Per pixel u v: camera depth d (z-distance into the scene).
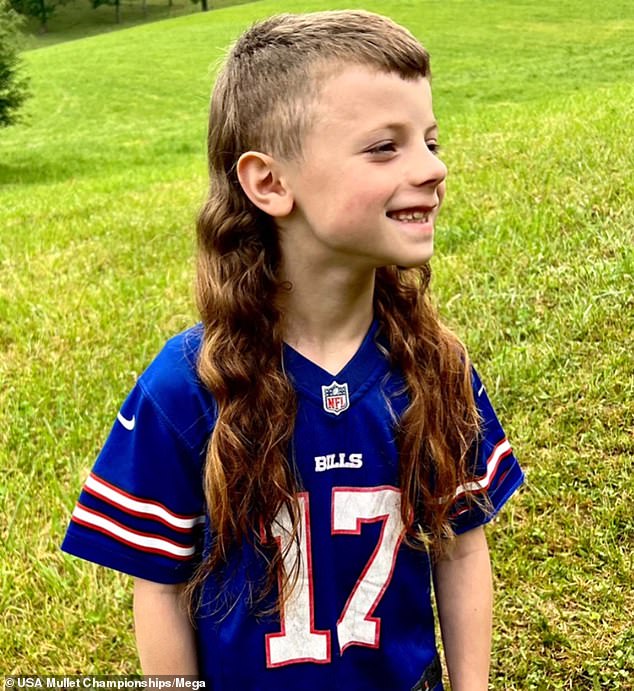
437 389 1.57
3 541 3.33
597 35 32.12
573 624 2.64
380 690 1.55
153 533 1.50
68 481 3.73
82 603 2.96
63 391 4.52
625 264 4.71
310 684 1.52
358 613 1.52
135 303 5.71
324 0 48.19
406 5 41.34
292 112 1.34
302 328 1.49
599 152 7.30
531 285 4.79
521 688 2.50
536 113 11.88
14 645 2.83
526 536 3.00
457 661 1.71
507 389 3.80
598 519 3.01
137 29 50.16
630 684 2.44
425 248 1.35
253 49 1.42
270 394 1.44
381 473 1.51
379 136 1.31
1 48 22.55
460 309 4.62
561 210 5.90
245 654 1.52
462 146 9.23
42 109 30.62
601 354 3.97
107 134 25.44
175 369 1.49
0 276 6.89
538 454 3.39
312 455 1.47
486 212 6.28
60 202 11.70
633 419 3.50
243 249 1.47
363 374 1.50
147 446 1.48
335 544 1.49
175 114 28.19
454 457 1.60
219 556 1.50
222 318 1.46
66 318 5.55
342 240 1.35
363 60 1.32
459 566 1.72
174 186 11.80
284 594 1.49
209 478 1.46
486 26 35.50
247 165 1.40
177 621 1.57
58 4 89.88
